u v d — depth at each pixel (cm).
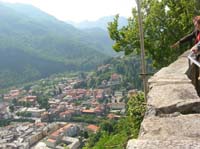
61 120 11281
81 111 11581
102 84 15362
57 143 8550
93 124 10244
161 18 2027
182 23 1964
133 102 1100
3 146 8444
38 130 9950
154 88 525
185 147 285
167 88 515
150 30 2030
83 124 10400
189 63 661
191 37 658
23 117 12450
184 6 1978
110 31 2072
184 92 489
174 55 2006
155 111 423
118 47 2075
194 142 293
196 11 1958
